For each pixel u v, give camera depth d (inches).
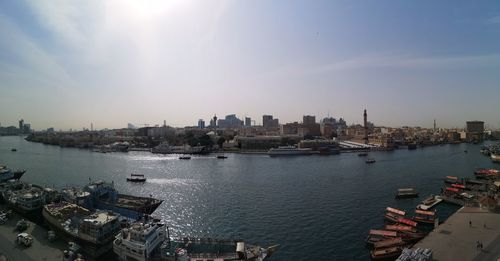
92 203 4790.8
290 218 4483.3
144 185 6953.7
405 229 3774.6
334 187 6530.5
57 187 6771.7
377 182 7042.3
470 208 4569.4
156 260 2972.4
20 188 5615.2
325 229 4030.5
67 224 3727.9
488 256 2974.9
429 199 5226.4
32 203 4473.4
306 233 3902.6
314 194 5905.5
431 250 3117.6
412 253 2906.0
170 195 5949.8
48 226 4077.3
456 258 2942.9
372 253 3196.4
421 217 4308.6
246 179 7573.8
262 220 4409.5
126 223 3745.1
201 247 3218.5
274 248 3184.1
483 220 4008.4
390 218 4313.5
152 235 3127.5
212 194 5999.0
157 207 5017.2
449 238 3420.3
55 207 4229.8
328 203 5255.9
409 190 5698.8
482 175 7623.0
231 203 5310.0
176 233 3949.3
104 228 3430.1
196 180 7495.1
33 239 3585.1
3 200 5231.3
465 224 3873.0
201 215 4667.8
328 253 3341.5
